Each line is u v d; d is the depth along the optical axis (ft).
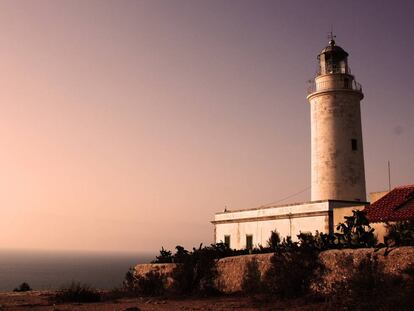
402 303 45.21
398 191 78.89
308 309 51.47
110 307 62.69
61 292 77.36
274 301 60.08
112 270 545.44
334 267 59.67
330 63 123.95
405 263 52.31
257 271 71.05
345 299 51.39
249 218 114.32
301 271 62.39
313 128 120.98
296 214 100.63
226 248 86.99
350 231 65.92
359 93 118.11
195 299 70.49
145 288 82.74
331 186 114.01
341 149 115.14
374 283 51.70
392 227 62.59
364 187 116.67
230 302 63.00
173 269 81.76
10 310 61.05
